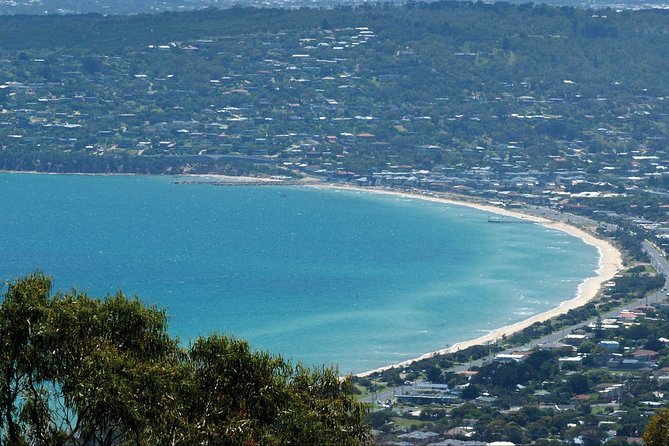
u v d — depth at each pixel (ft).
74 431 319.06
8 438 318.65
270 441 330.95
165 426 321.73
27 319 326.85
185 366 334.65
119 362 322.14
